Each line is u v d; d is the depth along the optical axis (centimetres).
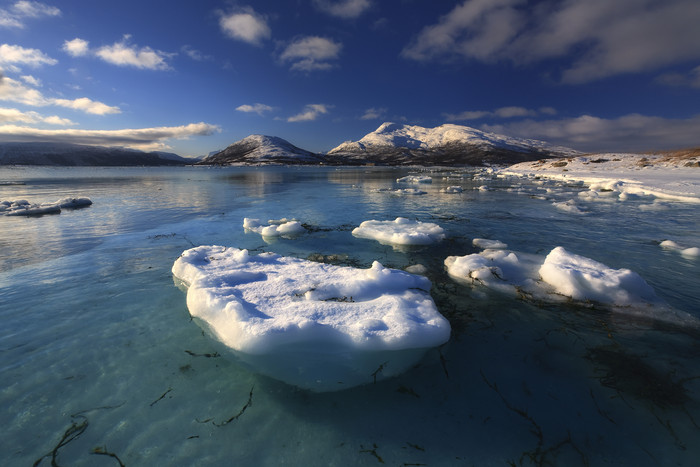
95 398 273
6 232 823
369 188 2086
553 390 281
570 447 228
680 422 245
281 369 308
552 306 423
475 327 380
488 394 279
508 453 224
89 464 217
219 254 589
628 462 216
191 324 388
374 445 232
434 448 229
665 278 513
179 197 1603
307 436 240
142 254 645
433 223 943
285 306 386
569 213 1086
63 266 572
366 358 322
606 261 595
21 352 331
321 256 645
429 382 294
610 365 311
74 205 1281
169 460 221
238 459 222
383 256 645
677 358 318
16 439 233
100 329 376
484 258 561
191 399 274
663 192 1385
